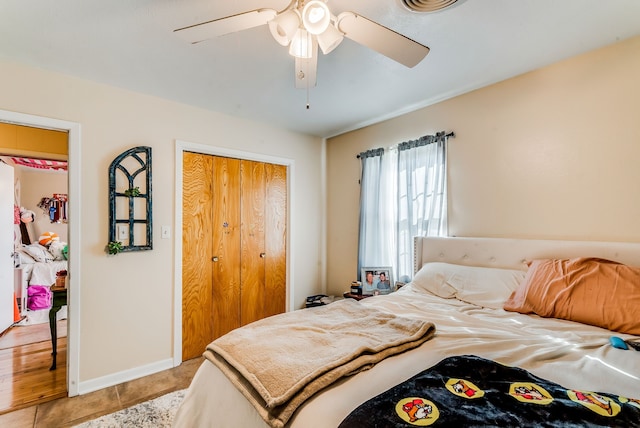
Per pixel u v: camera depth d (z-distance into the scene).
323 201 3.75
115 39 1.68
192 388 1.28
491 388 0.86
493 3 1.42
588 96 1.86
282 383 0.93
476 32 1.65
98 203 2.18
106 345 2.19
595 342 1.26
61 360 2.58
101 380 2.15
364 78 2.17
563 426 0.68
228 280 2.94
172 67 2.00
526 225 2.12
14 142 2.86
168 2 1.39
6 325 3.24
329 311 1.70
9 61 1.89
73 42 1.71
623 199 1.74
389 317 1.52
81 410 1.88
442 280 2.21
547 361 1.11
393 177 3.01
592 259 1.68
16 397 2.02
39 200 4.91
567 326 1.46
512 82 2.19
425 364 1.05
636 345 1.20
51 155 3.02
